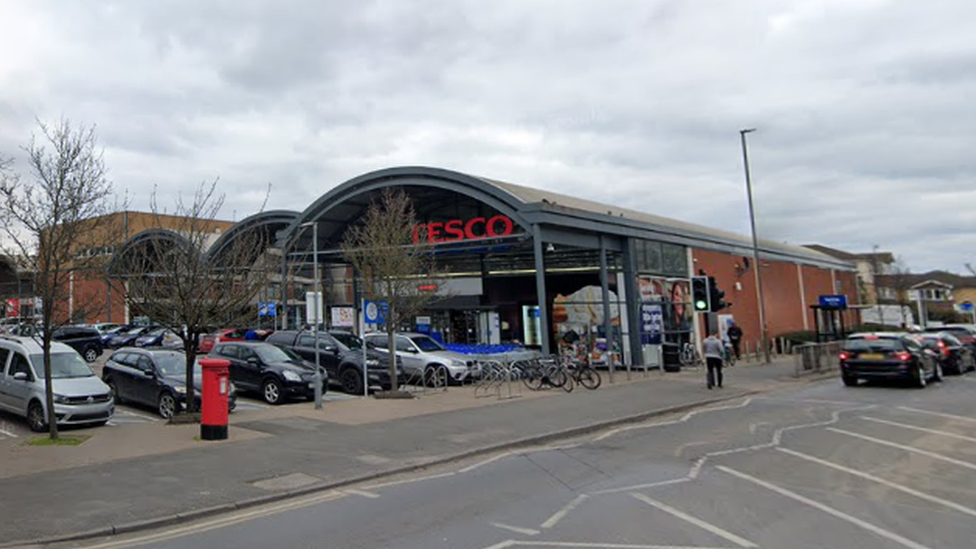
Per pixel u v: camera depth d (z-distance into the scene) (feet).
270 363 56.70
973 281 264.72
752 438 38.78
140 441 37.35
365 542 20.34
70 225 38.47
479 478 29.63
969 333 95.86
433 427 42.68
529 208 76.07
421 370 68.08
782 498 25.03
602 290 86.94
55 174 39.99
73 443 36.58
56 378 43.32
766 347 98.68
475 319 102.78
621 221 88.79
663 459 33.22
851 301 185.78
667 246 99.91
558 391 63.72
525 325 100.27
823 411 49.73
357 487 28.27
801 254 156.15
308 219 90.33
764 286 132.16
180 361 52.37
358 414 48.11
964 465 30.68
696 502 24.58
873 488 26.53
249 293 46.62
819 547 19.36
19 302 56.80
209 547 20.18
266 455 33.63
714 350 66.28
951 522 21.80
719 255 115.03
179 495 25.86
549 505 24.52
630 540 20.15
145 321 133.39
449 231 84.89
